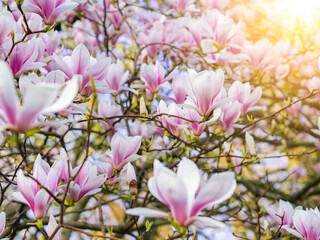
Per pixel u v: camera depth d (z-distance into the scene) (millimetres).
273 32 5934
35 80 2326
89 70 2279
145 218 5285
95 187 2207
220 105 2379
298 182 6914
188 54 4441
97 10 4680
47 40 3023
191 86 2346
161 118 2754
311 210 2234
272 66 4051
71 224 3859
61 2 2408
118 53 4633
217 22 3707
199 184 1597
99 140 4949
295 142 6434
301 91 5527
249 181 5660
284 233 2883
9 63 2385
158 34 4051
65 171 2146
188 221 1485
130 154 2492
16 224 3496
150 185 1545
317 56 4863
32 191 1900
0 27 2328
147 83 3115
